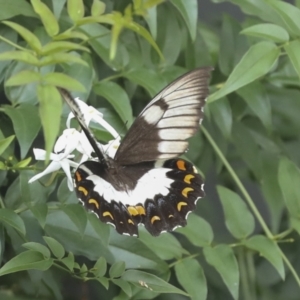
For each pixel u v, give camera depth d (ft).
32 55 5.85
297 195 6.31
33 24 6.28
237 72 6.14
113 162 6.03
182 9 6.21
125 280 6.11
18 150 6.33
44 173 6.03
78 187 5.98
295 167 6.32
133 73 6.27
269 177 6.50
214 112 6.35
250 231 6.30
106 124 6.07
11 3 6.18
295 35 6.17
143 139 6.02
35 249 6.07
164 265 6.21
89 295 6.46
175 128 6.00
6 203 6.16
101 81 6.24
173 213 6.03
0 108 6.14
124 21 5.93
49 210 6.16
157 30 6.36
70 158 6.08
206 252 6.23
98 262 6.10
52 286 6.30
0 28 6.21
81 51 6.28
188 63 6.42
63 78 5.80
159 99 5.99
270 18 6.31
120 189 6.01
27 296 6.32
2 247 6.11
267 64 6.15
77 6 5.95
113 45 5.82
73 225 6.19
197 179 6.05
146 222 6.02
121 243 6.20
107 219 5.98
